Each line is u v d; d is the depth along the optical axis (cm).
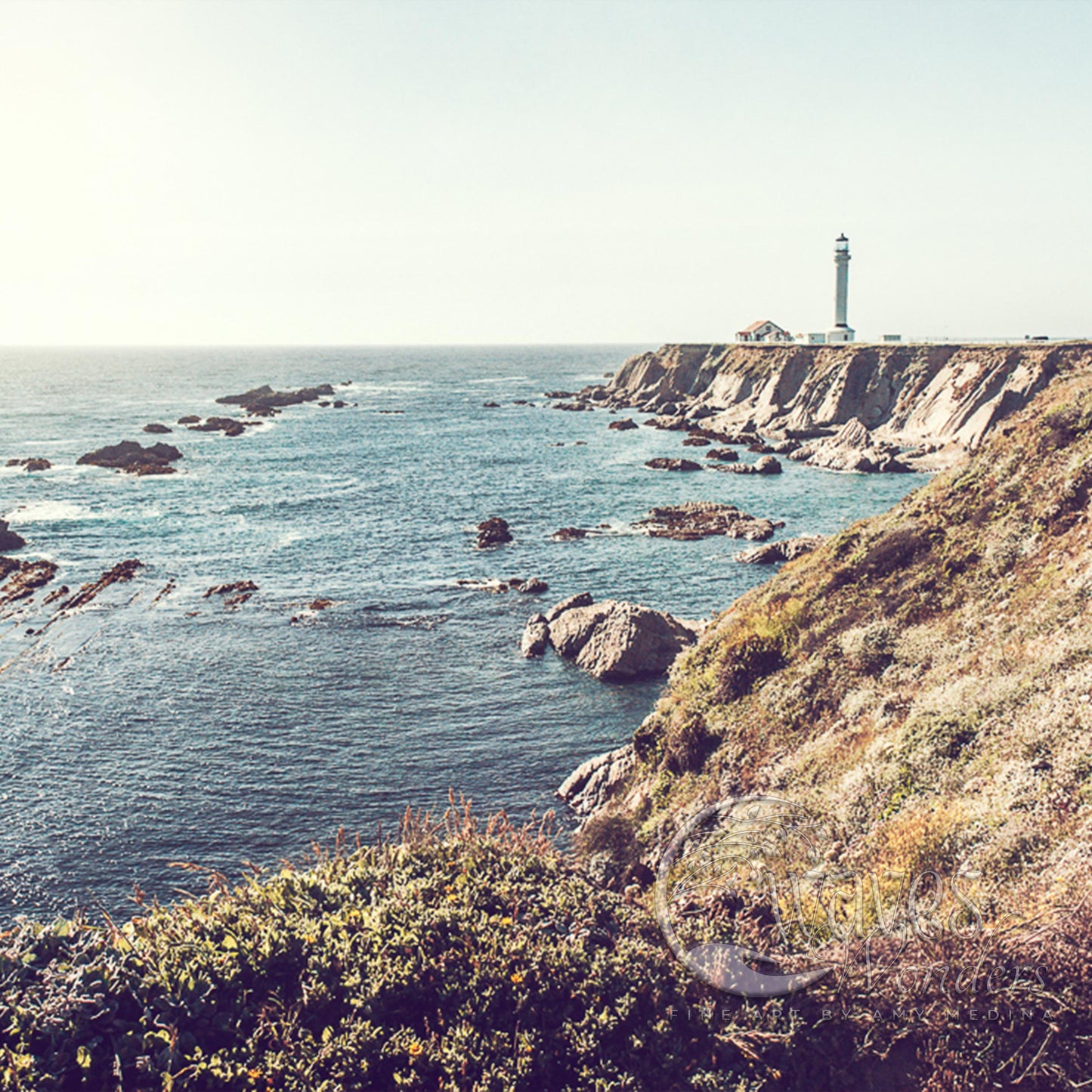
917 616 2053
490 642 4544
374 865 1137
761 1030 855
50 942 901
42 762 3278
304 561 6116
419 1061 807
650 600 5238
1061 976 840
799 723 1950
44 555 6212
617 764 2872
